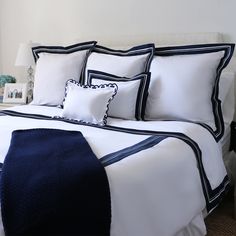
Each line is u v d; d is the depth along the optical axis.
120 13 3.11
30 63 3.21
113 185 1.25
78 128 1.97
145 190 1.35
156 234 1.38
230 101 2.45
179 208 1.54
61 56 2.77
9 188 1.13
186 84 2.18
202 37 2.64
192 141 1.82
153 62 2.38
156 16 2.91
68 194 1.14
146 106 2.32
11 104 3.13
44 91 2.71
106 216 1.18
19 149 1.47
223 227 2.08
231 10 2.57
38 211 1.08
